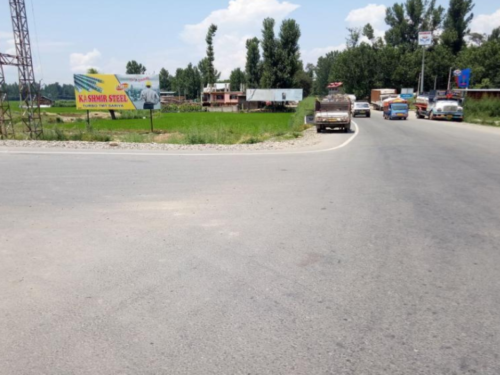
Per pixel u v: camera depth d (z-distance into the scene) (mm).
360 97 97188
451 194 7887
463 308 3547
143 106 29828
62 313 3488
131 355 2910
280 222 6094
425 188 8461
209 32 99625
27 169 10906
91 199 7582
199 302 3664
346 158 13250
